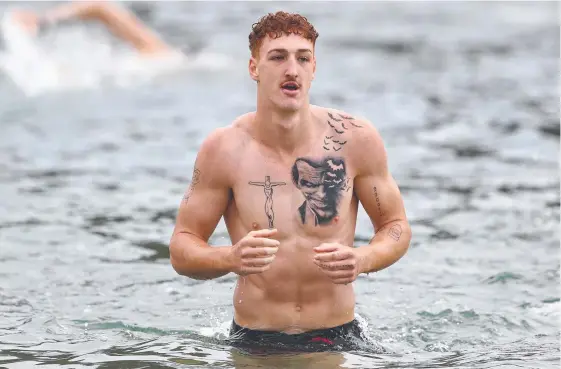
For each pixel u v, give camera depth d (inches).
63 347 771.4
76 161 1464.1
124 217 1187.9
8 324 836.0
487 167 1413.6
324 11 3105.3
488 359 738.2
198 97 1947.6
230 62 2322.8
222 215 763.4
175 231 753.6
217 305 898.7
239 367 709.9
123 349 762.8
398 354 750.5
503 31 2726.4
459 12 3083.2
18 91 1985.7
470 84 2042.3
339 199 741.9
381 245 741.9
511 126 1665.8
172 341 782.5
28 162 1457.9
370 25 2856.8
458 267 1007.0
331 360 724.7
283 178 738.2
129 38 2321.6
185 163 1446.9
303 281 744.3
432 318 856.9
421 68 2233.0
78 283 957.2
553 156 1470.2
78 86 2046.0
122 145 1560.0
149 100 1921.8
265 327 753.6
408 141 1569.9
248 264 690.2
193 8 3117.6
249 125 748.0
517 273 983.0
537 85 2022.6
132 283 960.9
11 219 1173.7
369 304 896.9
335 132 748.6
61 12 2260.1
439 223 1158.3
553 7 3120.1
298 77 717.3
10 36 2203.5
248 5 3196.4
